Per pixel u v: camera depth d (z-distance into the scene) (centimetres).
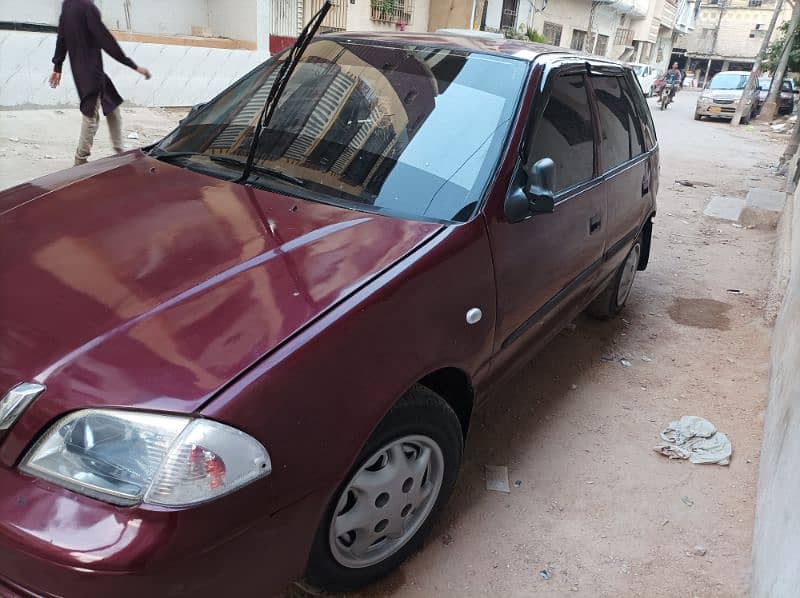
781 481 233
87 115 614
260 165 258
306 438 162
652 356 416
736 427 342
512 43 309
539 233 264
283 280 183
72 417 145
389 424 191
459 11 1559
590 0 2598
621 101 393
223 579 152
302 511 165
